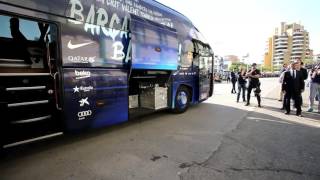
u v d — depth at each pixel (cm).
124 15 559
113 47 530
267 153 463
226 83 3194
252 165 405
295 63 841
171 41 740
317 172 382
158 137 558
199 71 955
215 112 895
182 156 441
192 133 596
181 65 818
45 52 436
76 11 446
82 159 421
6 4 346
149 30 639
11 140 377
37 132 415
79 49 454
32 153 445
